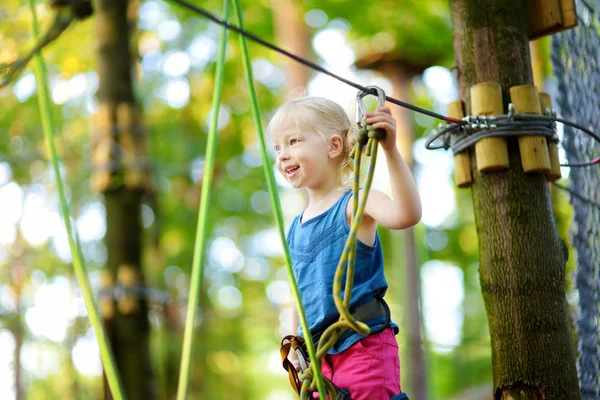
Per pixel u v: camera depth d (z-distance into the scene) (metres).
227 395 16.42
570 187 4.34
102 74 7.78
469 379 16.69
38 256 13.36
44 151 11.36
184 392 2.23
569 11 3.91
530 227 3.61
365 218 3.19
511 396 3.52
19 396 13.41
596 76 4.77
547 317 3.54
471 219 16.94
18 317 13.24
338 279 2.60
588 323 4.18
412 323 11.76
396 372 3.14
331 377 3.11
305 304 3.21
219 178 15.06
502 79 3.74
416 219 2.94
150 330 7.37
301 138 3.30
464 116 3.78
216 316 15.09
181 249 15.16
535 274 3.57
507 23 3.81
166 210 14.47
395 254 14.38
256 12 13.68
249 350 16.66
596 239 4.47
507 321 3.57
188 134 13.48
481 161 3.66
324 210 3.28
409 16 11.58
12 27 8.86
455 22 3.92
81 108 12.21
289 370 3.23
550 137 3.70
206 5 14.12
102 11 7.89
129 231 7.45
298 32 12.10
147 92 13.77
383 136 2.76
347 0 11.80
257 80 15.48
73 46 12.03
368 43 11.83
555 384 3.48
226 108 15.55
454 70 4.02
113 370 2.31
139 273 7.40
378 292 3.19
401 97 11.81
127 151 7.59
